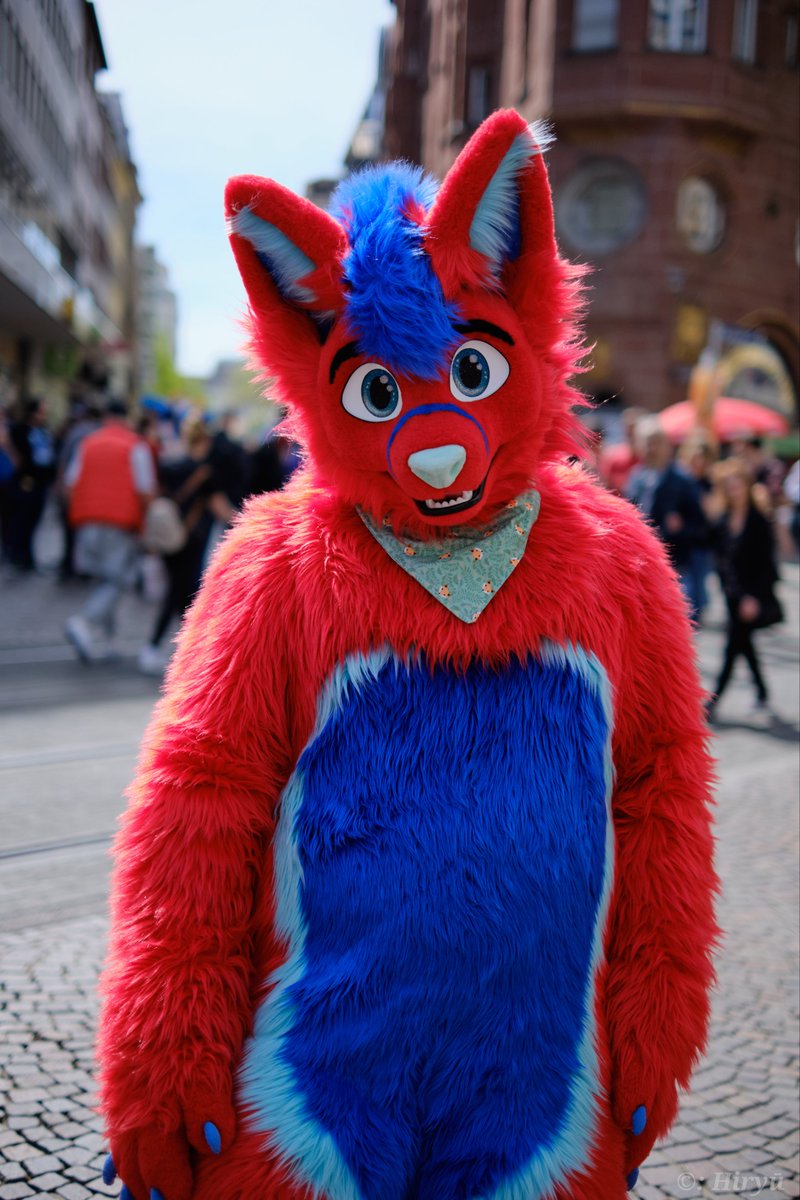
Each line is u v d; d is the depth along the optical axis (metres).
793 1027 3.21
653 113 24.66
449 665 1.57
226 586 1.67
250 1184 1.48
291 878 1.57
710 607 12.54
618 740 1.70
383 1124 1.50
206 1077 1.50
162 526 7.73
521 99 26.53
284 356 1.67
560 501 1.70
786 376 27.97
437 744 1.54
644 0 24.34
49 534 20.56
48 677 7.71
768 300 26.67
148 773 1.61
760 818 5.07
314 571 1.60
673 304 25.20
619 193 25.27
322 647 1.57
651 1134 1.62
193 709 1.61
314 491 1.73
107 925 3.72
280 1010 1.55
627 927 1.65
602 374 25.33
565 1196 1.52
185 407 19.53
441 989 1.51
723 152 25.56
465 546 1.60
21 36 29.41
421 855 1.51
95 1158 2.51
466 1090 1.53
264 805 1.61
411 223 1.60
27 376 37.44
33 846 4.41
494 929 1.51
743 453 15.59
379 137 48.47
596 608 1.63
